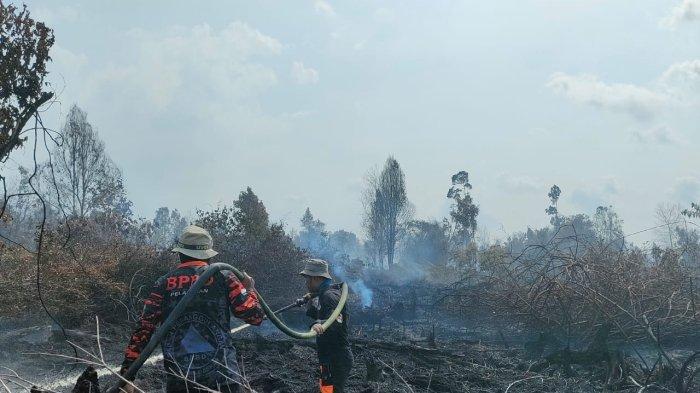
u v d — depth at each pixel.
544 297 11.62
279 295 18.75
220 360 3.63
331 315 5.48
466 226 61.94
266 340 10.05
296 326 15.07
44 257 11.41
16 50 8.92
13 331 11.70
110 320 12.94
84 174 38.88
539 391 7.86
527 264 12.81
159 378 7.60
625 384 8.18
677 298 10.98
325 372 5.77
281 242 19.28
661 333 10.53
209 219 19.08
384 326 16.00
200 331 3.64
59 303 11.36
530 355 10.24
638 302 10.11
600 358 8.86
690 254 14.16
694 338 10.60
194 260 3.85
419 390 7.66
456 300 14.72
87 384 3.94
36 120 6.76
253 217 19.00
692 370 8.72
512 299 12.27
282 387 7.49
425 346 11.58
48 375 7.92
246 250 18.88
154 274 14.74
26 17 9.14
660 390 7.85
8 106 8.61
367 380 7.93
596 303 10.03
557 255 12.08
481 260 15.74
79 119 39.41
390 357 9.53
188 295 3.58
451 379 8.29
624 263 11.86
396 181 64.75
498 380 8.41
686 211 16.27
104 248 15.17
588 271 11.16
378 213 64.44
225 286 3.79
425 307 17.75
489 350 10.93
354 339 10.38
